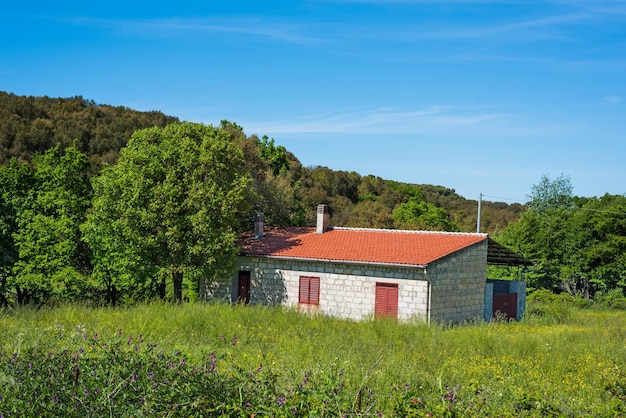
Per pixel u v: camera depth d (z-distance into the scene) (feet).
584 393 41.91
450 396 29.71
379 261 98.99
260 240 118.52
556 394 37.52
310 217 203.31
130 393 27.22
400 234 114.93
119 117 314.55
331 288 104.63
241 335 59.36
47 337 45.27
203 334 59.47
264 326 67.92
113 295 106.22
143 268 99.76
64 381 28.19
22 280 97.86
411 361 51.13
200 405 26.37
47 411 25.62
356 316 102.12
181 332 58.23
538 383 44.60
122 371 29.50
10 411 25.48
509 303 120.06
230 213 102.32
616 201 200.85
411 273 97.96
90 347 39.47
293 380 34.40
